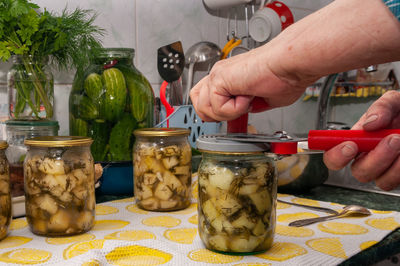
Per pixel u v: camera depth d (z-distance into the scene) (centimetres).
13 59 77
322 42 35
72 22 81
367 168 45
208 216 52
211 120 50
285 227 64
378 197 89
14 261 50
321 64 36
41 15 78
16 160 71
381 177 47
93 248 53
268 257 51
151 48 108
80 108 80
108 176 82
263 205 51
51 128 75
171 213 73
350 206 72
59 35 77
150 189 73
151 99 86
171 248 54
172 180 73
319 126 117
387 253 57
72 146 57
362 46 33
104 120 79
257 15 118
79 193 59
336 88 155
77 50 83
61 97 93
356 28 33
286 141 48
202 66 114
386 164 44
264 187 51
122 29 101
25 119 77
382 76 148
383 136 43
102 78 79
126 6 102
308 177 86
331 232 61
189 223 67
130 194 88
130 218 70
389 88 148
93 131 80
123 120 80
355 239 58
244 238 50
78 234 60
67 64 91
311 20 36
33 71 77
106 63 82
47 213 58
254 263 49
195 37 117
